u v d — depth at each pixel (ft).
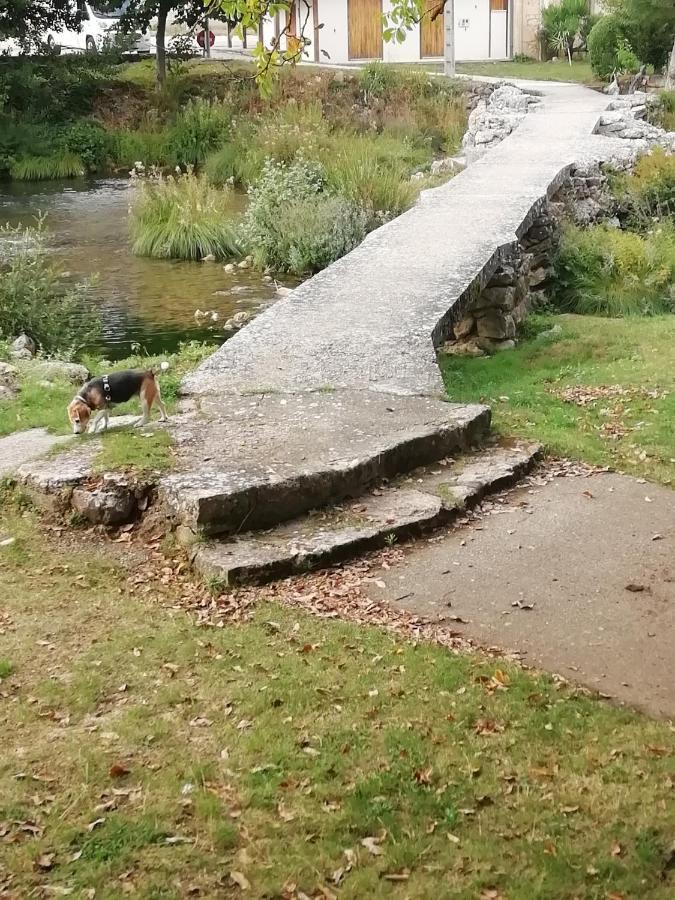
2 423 25.54
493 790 12.70
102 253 62.23
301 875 11.37
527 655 16.20
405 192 62.95
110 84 111.34
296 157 71.77
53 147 99.66
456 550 19.86
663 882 11.24
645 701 14.90
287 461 21.39
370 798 12.54
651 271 47.85
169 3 107.34
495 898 11.02
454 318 32.68
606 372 33.94
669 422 28.09
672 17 91.56
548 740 13.79
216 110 100.73
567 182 55.42
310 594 18.06
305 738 13.78
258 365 27.78
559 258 47.88
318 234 57.21
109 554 19.67
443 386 26.40
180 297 51.70
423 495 21.56
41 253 50.72
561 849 11.67
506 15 128.36
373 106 98.07
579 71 111.34
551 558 19.49
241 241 60.85
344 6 125.29
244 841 11.89
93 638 16.55
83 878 11.32
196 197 64.90
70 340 41.98
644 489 23.07
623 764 13.23
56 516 20.80
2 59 110.93
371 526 20.08
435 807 12.39
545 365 36.11
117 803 12.53
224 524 19.51
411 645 16.34
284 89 101.91
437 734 13.85
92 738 13.83
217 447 22.26
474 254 37.73
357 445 22.39
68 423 24.88
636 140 66.39
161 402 24.00
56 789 12.80
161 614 17.40
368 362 27.81
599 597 18.04
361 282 35.17
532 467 24.13
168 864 11.53
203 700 14.73
